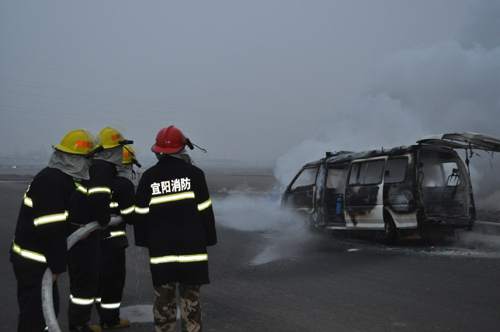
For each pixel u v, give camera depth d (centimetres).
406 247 821
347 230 945
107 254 400
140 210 336
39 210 303
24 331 305
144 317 436
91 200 359
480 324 405
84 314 369
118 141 409
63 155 321
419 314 433
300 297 497
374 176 888
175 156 339
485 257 707
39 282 311
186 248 322
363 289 528
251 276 604
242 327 404
